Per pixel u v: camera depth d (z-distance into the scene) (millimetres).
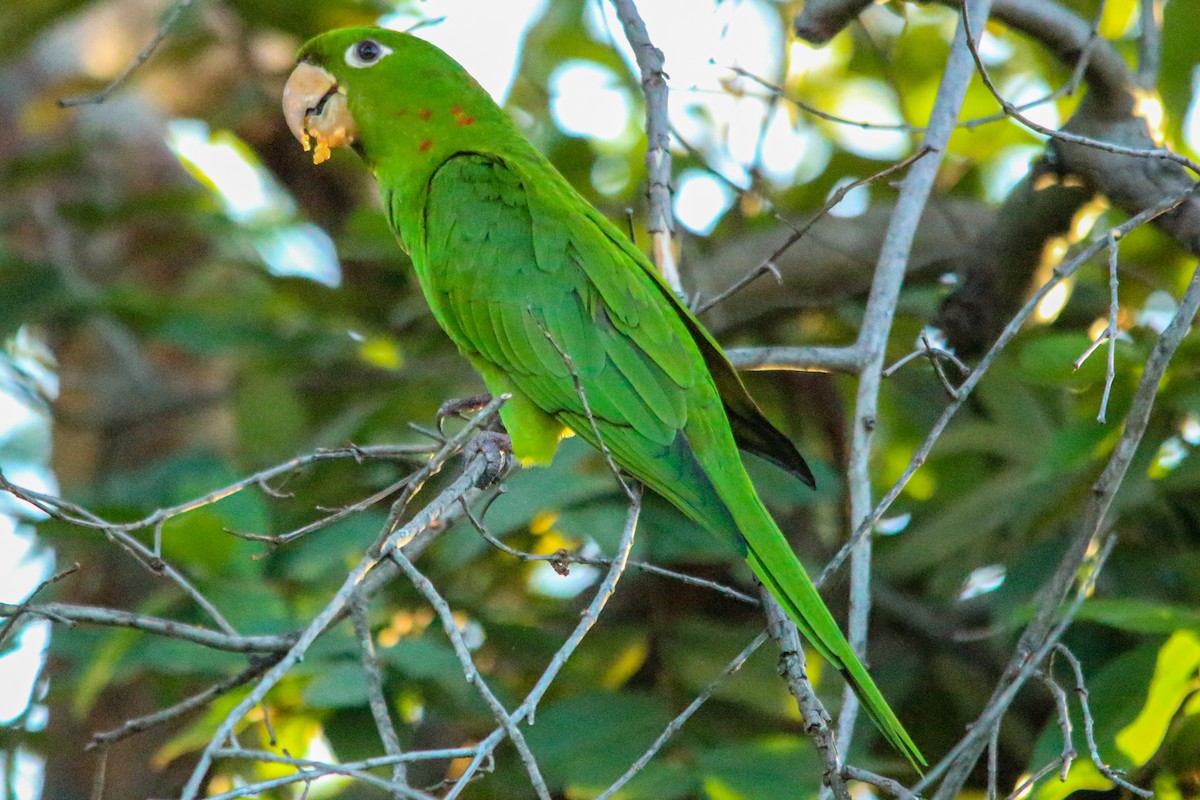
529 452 8852
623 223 12938
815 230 11734
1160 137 9266
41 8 12688
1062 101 12852
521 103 14250
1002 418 10641
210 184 14117
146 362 13961
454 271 8977
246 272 13719
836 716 10125
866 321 7840
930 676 10680
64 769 11883
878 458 12305
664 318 8516
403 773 6547
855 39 13414
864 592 7246
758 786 8766
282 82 14656
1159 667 7961
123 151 14672
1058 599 6980
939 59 13430
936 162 8055
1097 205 9594
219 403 13758
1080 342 9305
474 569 11289
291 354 11812
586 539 9938
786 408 12250
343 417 11250
